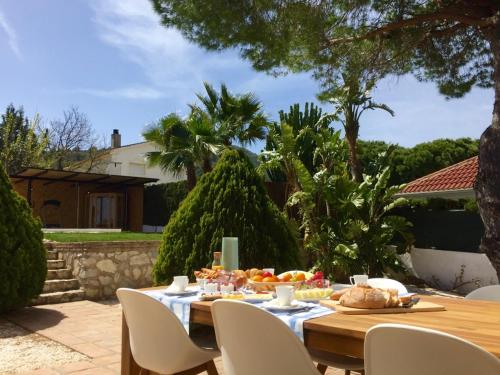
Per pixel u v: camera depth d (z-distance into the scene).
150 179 19.03
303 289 3.40
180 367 2.95
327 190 10.80
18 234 6.37
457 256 10.26
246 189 5.80
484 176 5.70
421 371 1.80
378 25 7.22
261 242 5.66
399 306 2.76
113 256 8.55
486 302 3.06
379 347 1.90
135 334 3.07
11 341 5.25
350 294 2.78
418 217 11.64
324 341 2.40
